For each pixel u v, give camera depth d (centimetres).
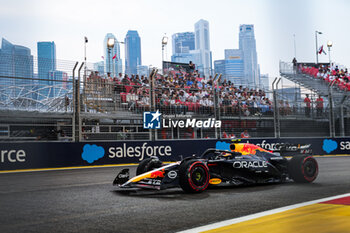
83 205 544
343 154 2045
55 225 416
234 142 789
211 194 637
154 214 470
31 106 1442
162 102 1683
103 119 1631
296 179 779
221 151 756
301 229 378
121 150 1518
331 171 1050
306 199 569
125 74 1650
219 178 704
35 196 643
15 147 1299
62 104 1478
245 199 578
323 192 646
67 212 491
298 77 2878
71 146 1412
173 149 1641
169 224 414
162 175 649
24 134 1430
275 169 777
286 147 820
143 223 421
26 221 438
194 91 1748
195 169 644
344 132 2156
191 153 1680
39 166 1338
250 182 742
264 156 789
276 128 1881
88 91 1528
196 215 460
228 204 535
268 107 1912
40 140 1430
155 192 674
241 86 1933
